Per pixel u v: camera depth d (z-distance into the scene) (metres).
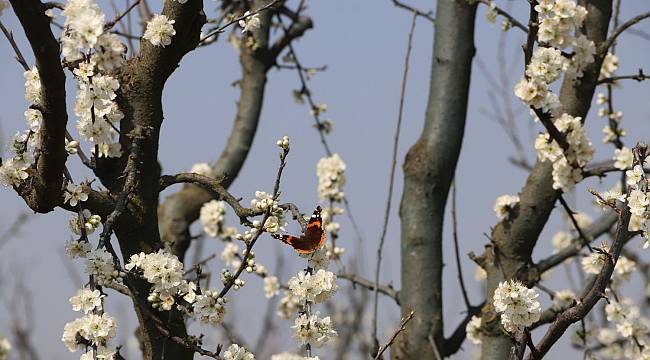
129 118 7.67
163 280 6.95
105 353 7.12
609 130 12.44
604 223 11.15
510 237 10.28
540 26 9.45
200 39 7.96
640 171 7.43
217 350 7.05
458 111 11.07
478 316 10.79
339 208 12.64
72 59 7.01
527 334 6.98
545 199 10.16
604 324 12.97
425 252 10.84
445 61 11.16
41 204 7.21
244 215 7.15
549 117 9.50
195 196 13.29
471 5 11.20
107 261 6.94
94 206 7.34
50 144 6.95
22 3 6.44
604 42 10.12
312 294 7.05
